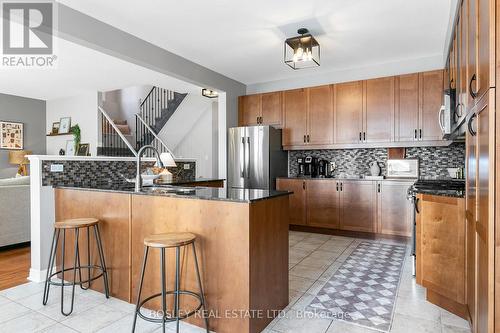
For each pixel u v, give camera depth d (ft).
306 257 11.96
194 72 14.99
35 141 25.03
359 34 11.91
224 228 6.59
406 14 10.34
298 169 17.49
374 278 9.77
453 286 7.30
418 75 13.99
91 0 9.29
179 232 7.07
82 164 10.80
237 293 6.44
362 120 15.20
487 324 4.76
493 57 4.49
